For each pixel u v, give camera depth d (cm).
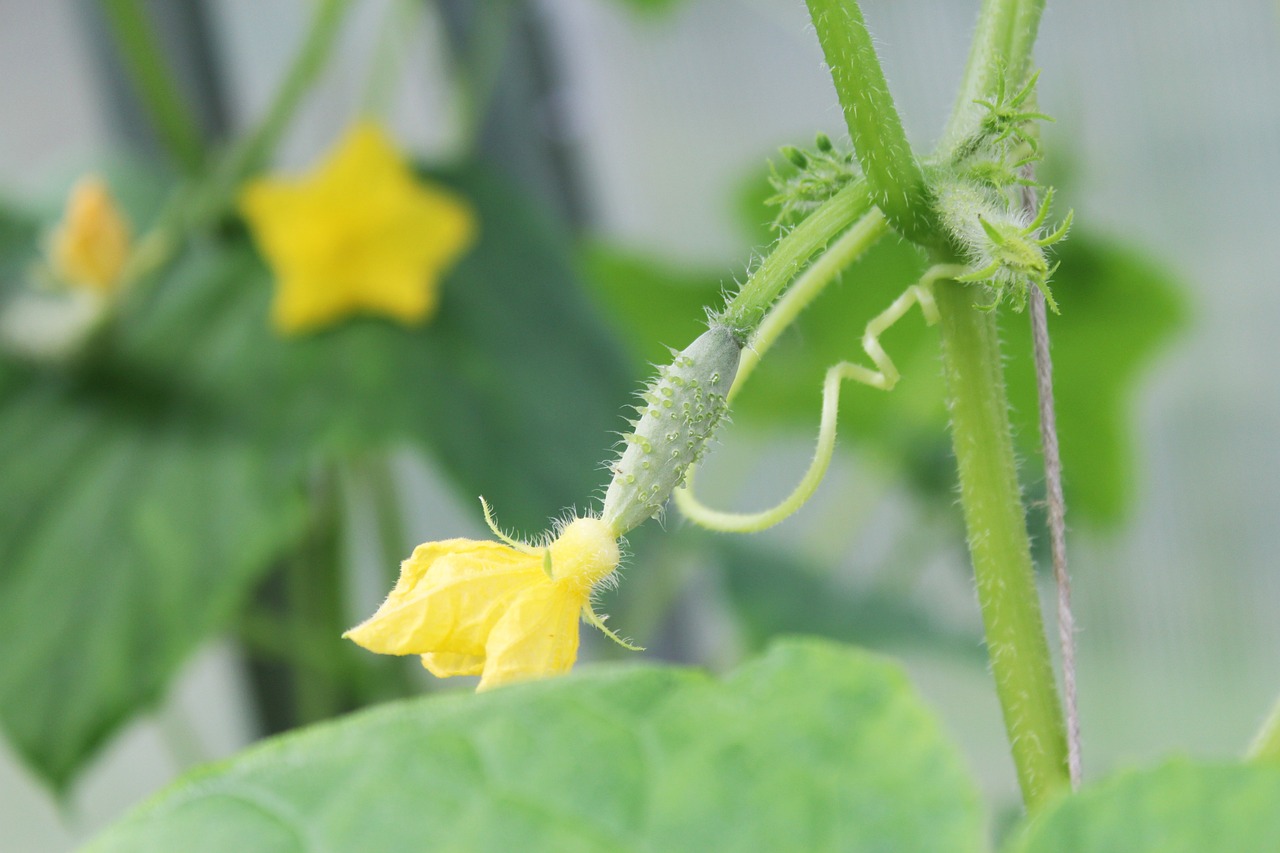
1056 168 140
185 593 92
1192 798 50
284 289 103
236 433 100
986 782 175
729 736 50
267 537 94
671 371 56
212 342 106
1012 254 54
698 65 163
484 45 128
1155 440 178
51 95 136
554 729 50
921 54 154
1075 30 158
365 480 108
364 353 104
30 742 87
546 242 124
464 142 128
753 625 136
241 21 135
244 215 112
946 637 146
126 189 126
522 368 111
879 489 151
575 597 55
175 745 127
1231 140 160
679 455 56
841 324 146
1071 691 56
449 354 107
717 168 171
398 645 55
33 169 139
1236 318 170
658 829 50
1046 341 57
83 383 104
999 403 56
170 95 106
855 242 56
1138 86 159
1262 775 50
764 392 152
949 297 56
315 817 50
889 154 55
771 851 50
